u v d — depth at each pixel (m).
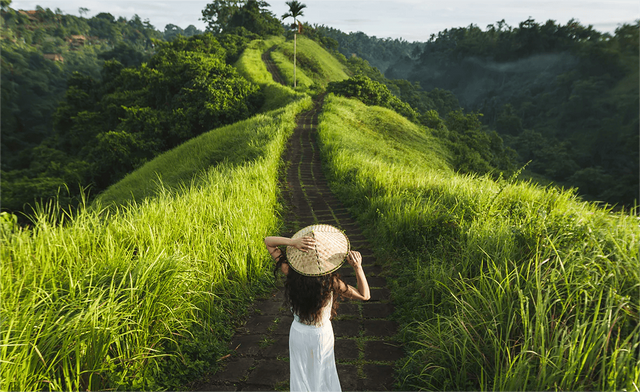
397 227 6.07
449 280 4.02
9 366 2.15
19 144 80.69
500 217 5.33
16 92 102.88
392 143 27.09
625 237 3.35
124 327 2.95
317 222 8.27
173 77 38.38
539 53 172.62
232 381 3.07
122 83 51.56
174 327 3.35
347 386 2.95
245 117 34.69
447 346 3.03
